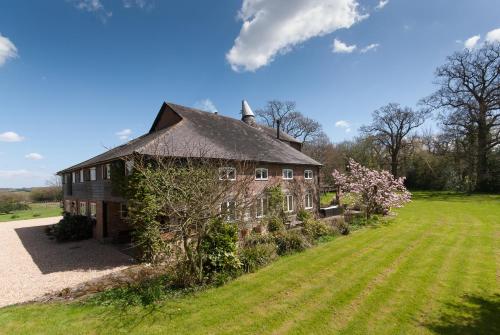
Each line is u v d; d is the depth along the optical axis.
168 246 9.20
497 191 37.97
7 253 15.83
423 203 30.70
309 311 7.27
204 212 8.85
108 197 16.55
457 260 10.96
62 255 14.91
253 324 6.73
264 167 20.06
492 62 36.06
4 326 6.94
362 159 51.00
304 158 25.12
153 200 10.15
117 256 14.36
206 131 19.44
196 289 8.63
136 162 11.23
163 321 6.95
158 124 23.33
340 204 28.61
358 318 6.86
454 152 41.91
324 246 13.70
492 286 8.49
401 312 7.07
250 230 15.28
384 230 17.19
